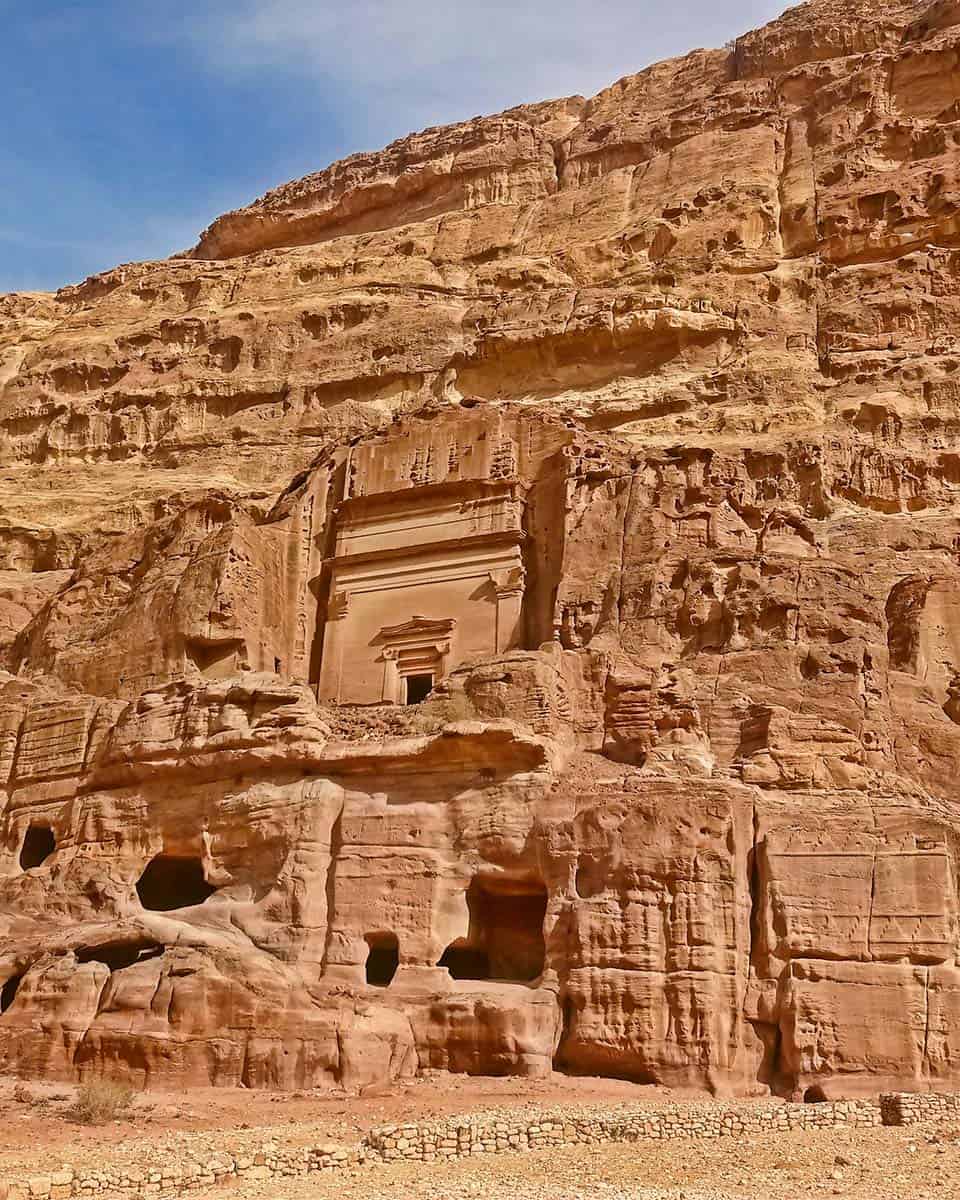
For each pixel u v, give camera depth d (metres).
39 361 78.50
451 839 31.94
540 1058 28.78
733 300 60.62
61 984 31.48
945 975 28.09
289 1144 22.91
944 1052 27.53
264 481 64.12
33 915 35.72
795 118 69.88
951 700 37.47
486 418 43.50
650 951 28.98
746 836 30.12
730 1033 28.39
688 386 57.09
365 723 36.34
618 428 56.31
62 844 37.72
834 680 34.28
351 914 31.94
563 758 33.38
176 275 81.44
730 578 37.66
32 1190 19.19
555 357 61.44
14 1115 26.50
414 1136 22.36
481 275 70.19
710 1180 20.95
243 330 72.38
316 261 76.88
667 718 33.53
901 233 60.66
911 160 64.19
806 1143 23.19
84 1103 26.52
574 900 30.14
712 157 69.25
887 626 39.03
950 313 57.28
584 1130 23.50
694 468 41.16
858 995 28.31
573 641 38.56
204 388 70.31
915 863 29.16
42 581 59.78
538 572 41.22
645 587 38.09
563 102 83.56
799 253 63.09
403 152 85.62
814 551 41.56
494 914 33.00
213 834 34.38
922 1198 19.75
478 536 41.66
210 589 41.19
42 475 70.12
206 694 35.91
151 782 36.09
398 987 30.69
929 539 46.03
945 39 67.44
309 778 33.81
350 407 65.56
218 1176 20.77
